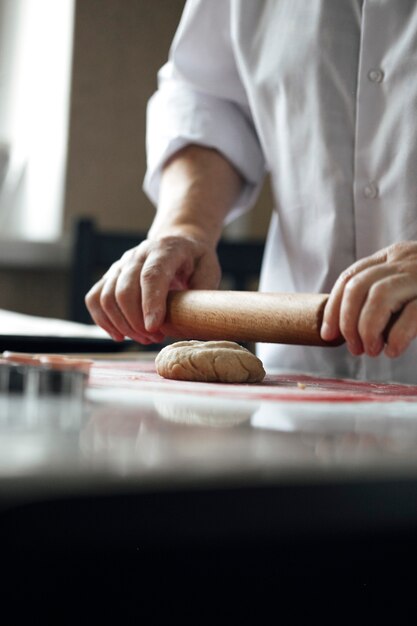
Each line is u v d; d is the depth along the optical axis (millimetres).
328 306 776
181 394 624
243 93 1315
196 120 1276
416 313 739
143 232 3064
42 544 263
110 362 992
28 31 3111
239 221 3133
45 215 3094
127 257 1028
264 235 3129
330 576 409
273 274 1278
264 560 393
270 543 390
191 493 285
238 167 1303
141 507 277
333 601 413
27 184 3119
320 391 701
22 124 3125
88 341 1087
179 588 373
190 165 1271
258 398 615
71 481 274
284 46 1172
